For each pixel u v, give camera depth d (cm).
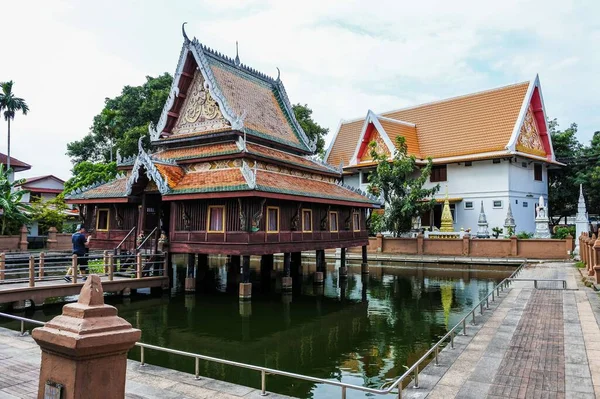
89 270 2133
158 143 2414
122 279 1919
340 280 2677
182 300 1992
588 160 4641
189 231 2059
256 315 1723
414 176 4534
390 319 1652
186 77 2373
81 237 1930
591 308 1520
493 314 1452
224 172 2066
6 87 4969
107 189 2441
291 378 1038
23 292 1608
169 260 2128
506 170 4006
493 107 4416
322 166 2762
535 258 3359
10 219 3603
